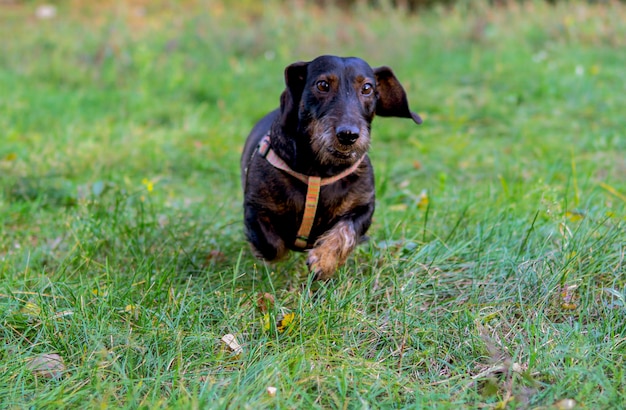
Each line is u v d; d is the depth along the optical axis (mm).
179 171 7195
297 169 4078
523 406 3184
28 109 9016
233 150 7770
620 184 6117
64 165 7035
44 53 12141
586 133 7879
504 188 5527
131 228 5121
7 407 3178
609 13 13117
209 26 13633
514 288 4184
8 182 6367
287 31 13430
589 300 4070
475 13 14727
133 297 4129
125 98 9906
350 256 4613
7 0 16703
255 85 10625
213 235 5109
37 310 3896
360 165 4207
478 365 3590
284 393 3223
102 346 3566
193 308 3916
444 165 7070
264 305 4129
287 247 4414
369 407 3234
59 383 3379
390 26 13922
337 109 3922
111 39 12539
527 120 8547
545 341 3662
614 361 3523
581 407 3092
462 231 4953
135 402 3188
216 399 3189
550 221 4918
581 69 10039
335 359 3553
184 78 10781
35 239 5375
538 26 12969
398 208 5648
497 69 10578
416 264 4438
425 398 3244
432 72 11133
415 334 3795
